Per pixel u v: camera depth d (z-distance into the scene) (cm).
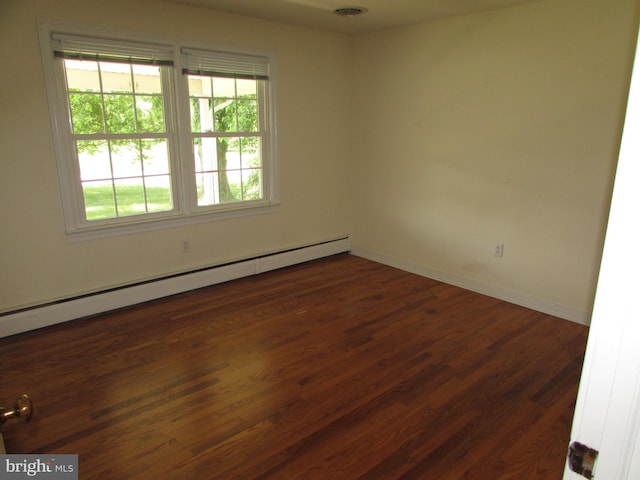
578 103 312
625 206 57
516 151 350
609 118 299
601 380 63
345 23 402
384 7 343
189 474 189
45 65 297
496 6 335
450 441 209
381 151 455
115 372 264
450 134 392
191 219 386
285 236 456
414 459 198
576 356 285
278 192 438
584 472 68
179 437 210
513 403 237
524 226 355
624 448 63
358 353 288
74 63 312
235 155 409
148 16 332
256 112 414
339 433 214
